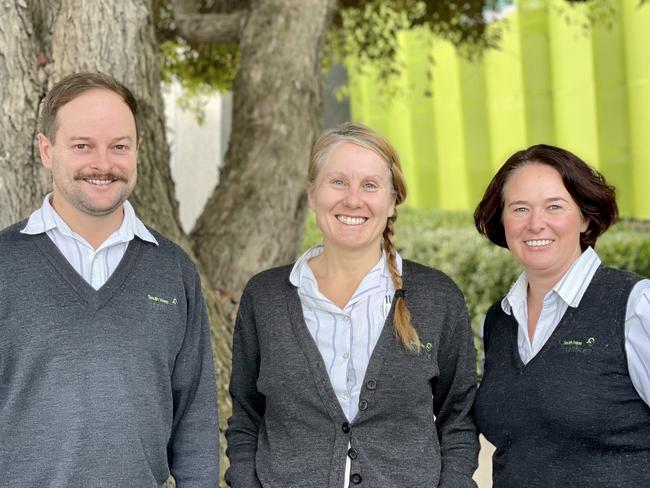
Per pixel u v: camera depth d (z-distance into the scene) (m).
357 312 2.15
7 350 1.85
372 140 2.16
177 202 3.39
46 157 1.98
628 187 7.00
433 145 9.06
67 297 1.89
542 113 7.77
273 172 3.81
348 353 2.12
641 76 6.75
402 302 2.15
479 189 8.59
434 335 2.15
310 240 8.68
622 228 6.94
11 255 1.90
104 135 1.92
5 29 2.71
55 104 1.93
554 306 2.07
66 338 1.86
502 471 2.10
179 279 2.07
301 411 2.11
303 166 3.88
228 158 3.96
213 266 3.73
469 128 8.58
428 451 2.10
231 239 3.76
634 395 1.92
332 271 2.23
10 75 2.72
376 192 2.15
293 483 2.06
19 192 2.74
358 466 2.03
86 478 1.83
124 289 1.96
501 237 2.30
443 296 2.20
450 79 8.70
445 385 2.26
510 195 2.14
